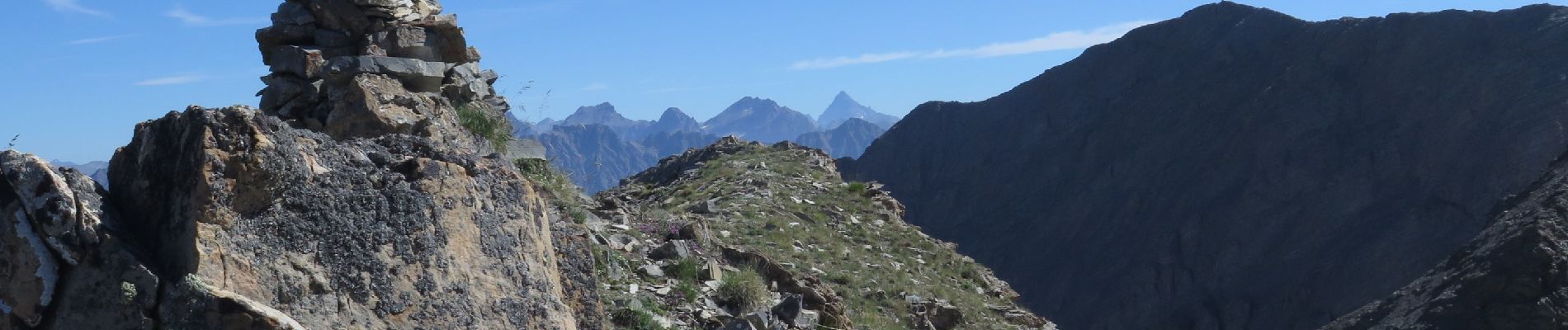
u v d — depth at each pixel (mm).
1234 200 188625
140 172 7555
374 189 8008
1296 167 183750
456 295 8195
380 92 17828
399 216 8023
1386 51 190000
